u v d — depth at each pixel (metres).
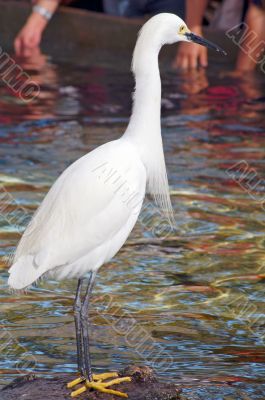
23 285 7.03
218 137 14.90
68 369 7.41
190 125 15.55
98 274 9.62
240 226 11.09
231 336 8.12
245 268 9.81
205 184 12.62
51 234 7.26
